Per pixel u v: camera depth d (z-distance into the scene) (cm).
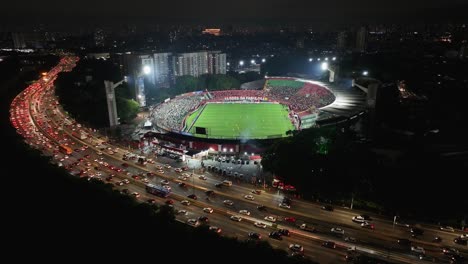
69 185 9350
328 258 7500
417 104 19012
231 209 9738
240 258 6388
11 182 9462
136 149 15125
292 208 9769
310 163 10875
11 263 6181
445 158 11881
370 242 8100
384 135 14800
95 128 18450
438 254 7656
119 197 8881
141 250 6506
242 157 13912
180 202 10162
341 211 9588
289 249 7781
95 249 6512
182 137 15212
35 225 7294
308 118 17738
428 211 9375
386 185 10344
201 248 6675
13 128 16962
